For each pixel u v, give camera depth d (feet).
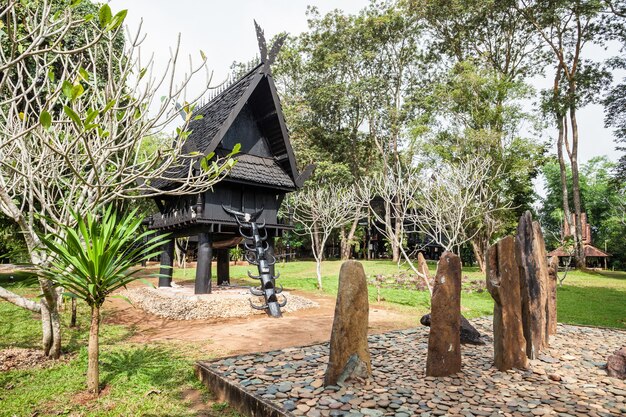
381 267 75.97
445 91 75.10
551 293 20.89
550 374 13.46
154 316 26.86
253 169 34.14
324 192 67.41
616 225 124.98
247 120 35.78
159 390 13.04
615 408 10.89
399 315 29.53
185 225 32.71
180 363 15.75
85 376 13.99
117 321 24.76
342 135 106.93
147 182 16.53
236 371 13.57
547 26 81.97
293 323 24.75
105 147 13.69
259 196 35.06
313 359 15.23
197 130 36.96
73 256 12.53
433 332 13.47
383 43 99.71
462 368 14.23
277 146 36.50
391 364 14.87
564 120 83.10
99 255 12.07
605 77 75.46
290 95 107.24
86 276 12.11
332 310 31.35
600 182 153.48
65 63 14.89
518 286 14.87
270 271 33.83
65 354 16.76
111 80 13.88
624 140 73.72
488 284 14.70
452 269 13.85
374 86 97.25
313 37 104.78
